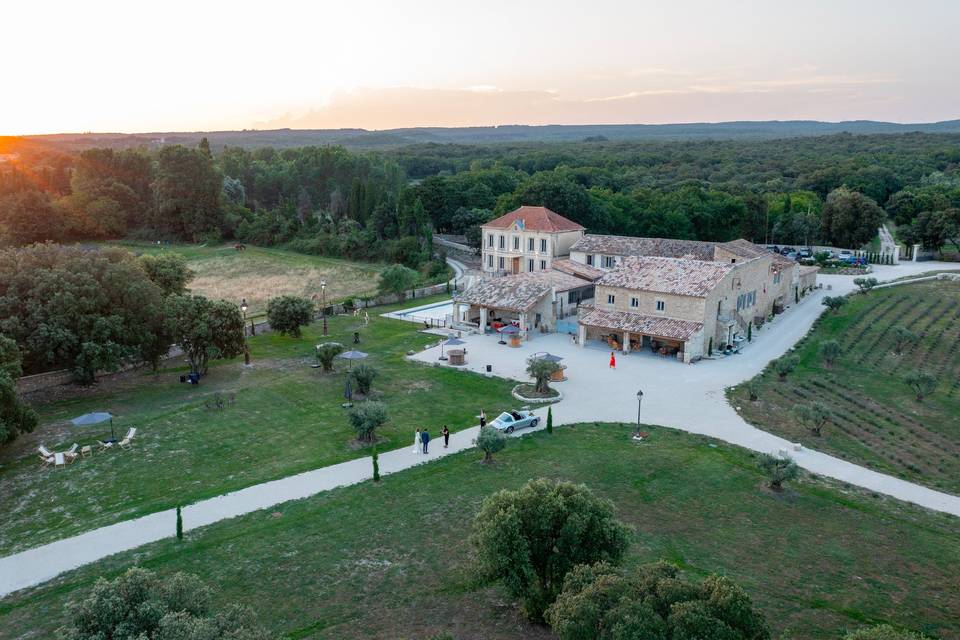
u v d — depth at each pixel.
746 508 38.72
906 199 153.38
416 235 134.88
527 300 76.62
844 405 57.22
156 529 35.84
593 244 100.75
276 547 33.94
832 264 121.25
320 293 108.44
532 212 110.75
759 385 60.34
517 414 50.53
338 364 67.00
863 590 31.14
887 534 36.34
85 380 59.91
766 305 84.25
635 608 20.39
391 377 62.84
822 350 67.25
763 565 32.94
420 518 36.81
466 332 79.38
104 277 59.12
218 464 44.34
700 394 58.38
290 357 69.56
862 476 43.78
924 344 74.00
